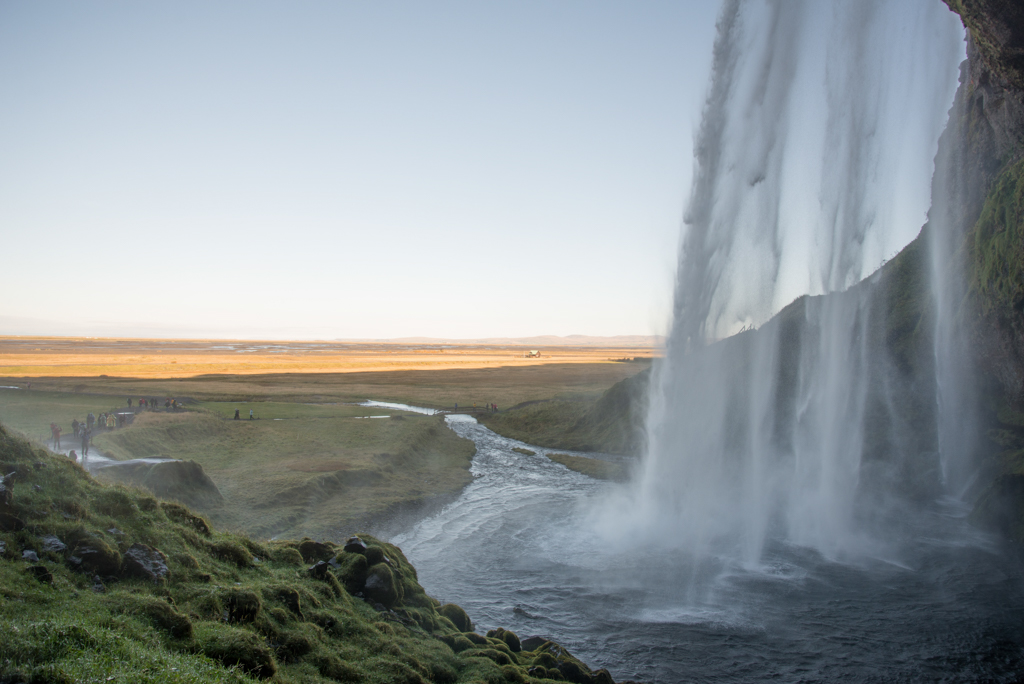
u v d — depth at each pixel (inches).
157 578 537.6
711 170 1373.0
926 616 921.5
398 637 616.7
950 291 1729.8
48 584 457.1
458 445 2361.0
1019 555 1152.2
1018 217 1413.6
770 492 1481.3
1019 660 794.2
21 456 639.8
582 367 6998.0
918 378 1737.2
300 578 675.4
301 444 1999.3
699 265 1473.9
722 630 878.4
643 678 739.4
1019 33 1169.4
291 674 473.1
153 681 352.2
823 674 756.0
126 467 1206.9
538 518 1453.0
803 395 1792.6
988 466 1438.2
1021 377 1432.1
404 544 1257.4
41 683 323.0
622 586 1039.0
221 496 1333.7
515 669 597.3
